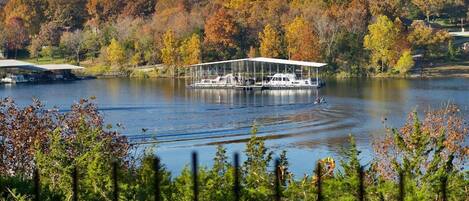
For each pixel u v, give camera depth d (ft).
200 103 266.57
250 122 202.08
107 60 489.67
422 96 277.85
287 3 508.94
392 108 235.81
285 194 44.01
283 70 386.73
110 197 43.68
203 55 453.58
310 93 309.42
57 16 602.03
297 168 120.06
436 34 443.32
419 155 51.26
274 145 155.22
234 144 158.81
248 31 465.06
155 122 203.00
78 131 62.39
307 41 425.28
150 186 42.16
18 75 422.41
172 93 319.68
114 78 449.48
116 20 579.07
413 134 53.01
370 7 474.08
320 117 214.28
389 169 58.08
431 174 46.75
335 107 243.60
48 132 70.03
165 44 459.73
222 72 398.01
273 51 434.71
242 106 252.83
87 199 44.73
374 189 43.24
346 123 197.57
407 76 401.70
